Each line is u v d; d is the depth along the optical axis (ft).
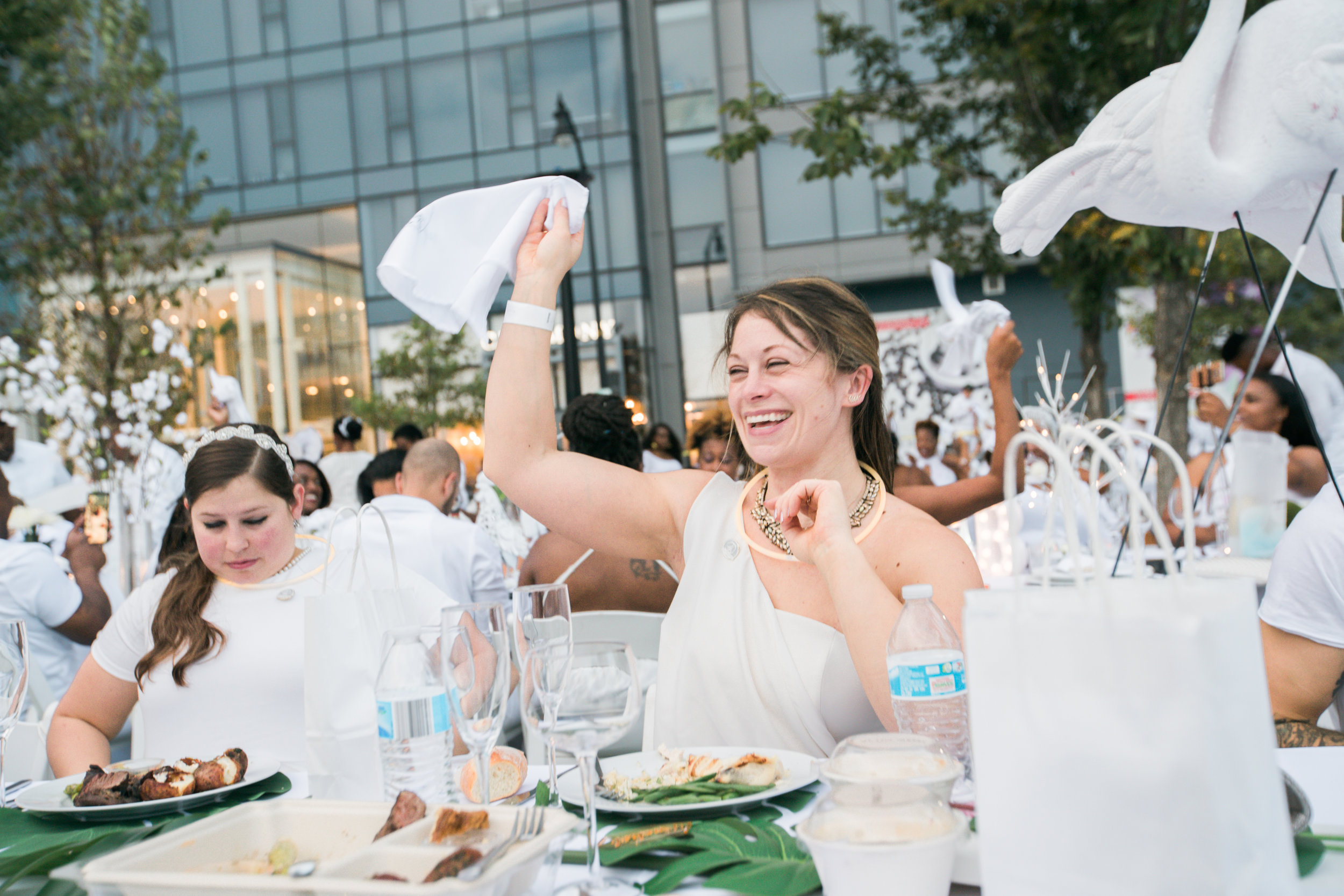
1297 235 4.58
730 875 3.40
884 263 60.39
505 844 3.14
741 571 5.78
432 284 5.68
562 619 4.25
